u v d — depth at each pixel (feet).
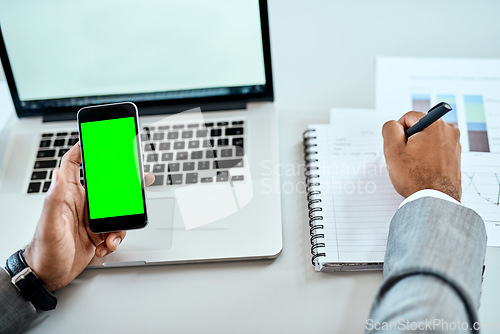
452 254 1.60
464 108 2.35
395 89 2.45
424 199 1.82
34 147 2.40
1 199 2.25
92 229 1.93
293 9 2.91
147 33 2.26
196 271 2.03
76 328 1.90
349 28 2.80
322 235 2.02
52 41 2.28
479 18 2.76
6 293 1.82
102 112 1.96
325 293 1.93
